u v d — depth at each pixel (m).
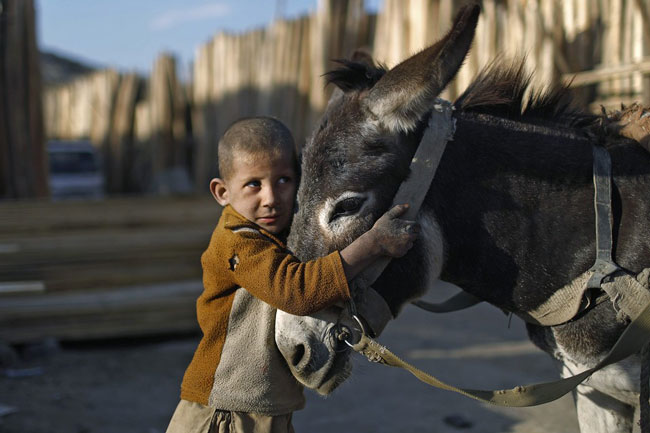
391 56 8.62
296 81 11.47
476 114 2.35
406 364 2.04
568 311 2.17
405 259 2.11
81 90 22.19
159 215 7.11
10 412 4.34
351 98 2.19
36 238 6.41
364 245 2.00
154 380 5.06
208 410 2.20
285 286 1.99
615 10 6.20
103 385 4.94
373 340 2.02
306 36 11.27
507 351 5.35
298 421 4.22
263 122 2.18
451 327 6.17
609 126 2.33
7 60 8.80
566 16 6.65
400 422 4.13
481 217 2.21
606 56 6.34
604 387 2.27
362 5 10.03
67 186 15.69
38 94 9.05
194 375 2.23
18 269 6.09
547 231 2.20
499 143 2.27
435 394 4.55
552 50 6.56
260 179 2.11
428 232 2.15
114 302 6.04
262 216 2.13
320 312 2.09
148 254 6.52
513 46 6.94
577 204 2.20
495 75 2.43
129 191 18.84
